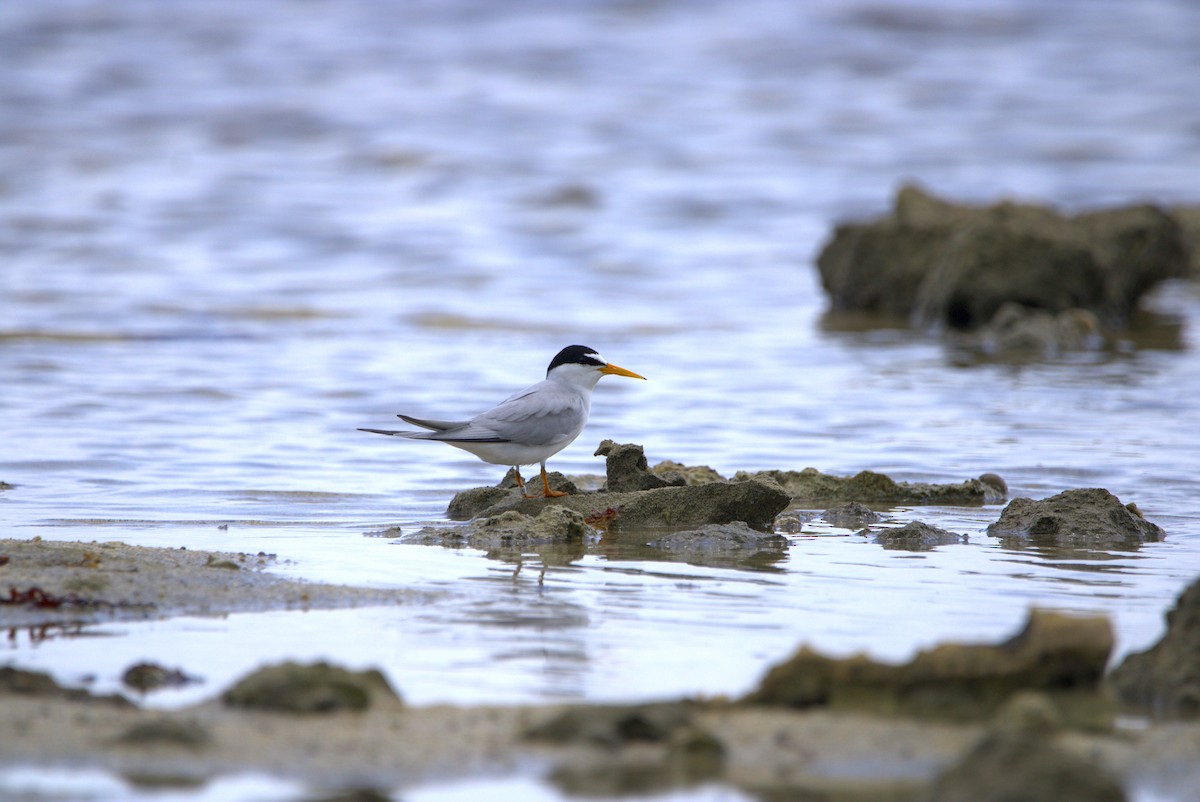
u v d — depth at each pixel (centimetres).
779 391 1834
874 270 2670
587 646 792
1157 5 6562
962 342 2309
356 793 568
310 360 2052
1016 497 1205
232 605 867
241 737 630
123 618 837
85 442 1480
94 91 5050
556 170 4100
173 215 3516
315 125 4681
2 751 608
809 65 5509
